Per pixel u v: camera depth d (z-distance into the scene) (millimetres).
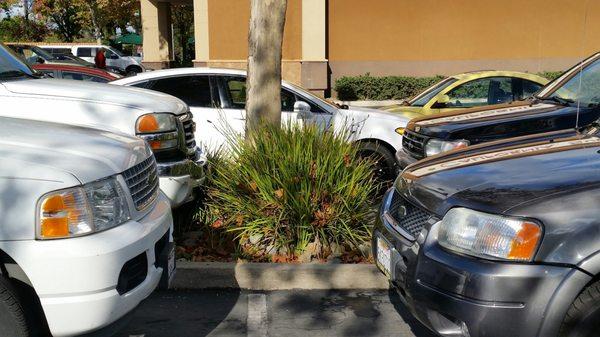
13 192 2984
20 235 2949
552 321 2896
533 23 21047
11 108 5039
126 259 3166
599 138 4086
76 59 21547
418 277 3287
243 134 7137
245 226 5508
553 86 6559
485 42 21109
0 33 42281
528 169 3477
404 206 3750
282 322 4445
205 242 5551
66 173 3070
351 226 5559
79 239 3027
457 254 3139
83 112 5105
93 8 35562
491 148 4215
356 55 20969
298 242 5434
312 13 20109
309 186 5434
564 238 2924
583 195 3031
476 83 9164
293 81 20641
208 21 20844
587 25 21125
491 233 3047
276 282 5027
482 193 3246
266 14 6043
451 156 4164
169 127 5270
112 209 3240
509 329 2943
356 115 7902
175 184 5172
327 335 4250
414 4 20859
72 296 2982
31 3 41344
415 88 20062
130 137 4020
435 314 3223
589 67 6453
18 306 3064
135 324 4352
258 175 5535
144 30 27109
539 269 2918
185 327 4324
